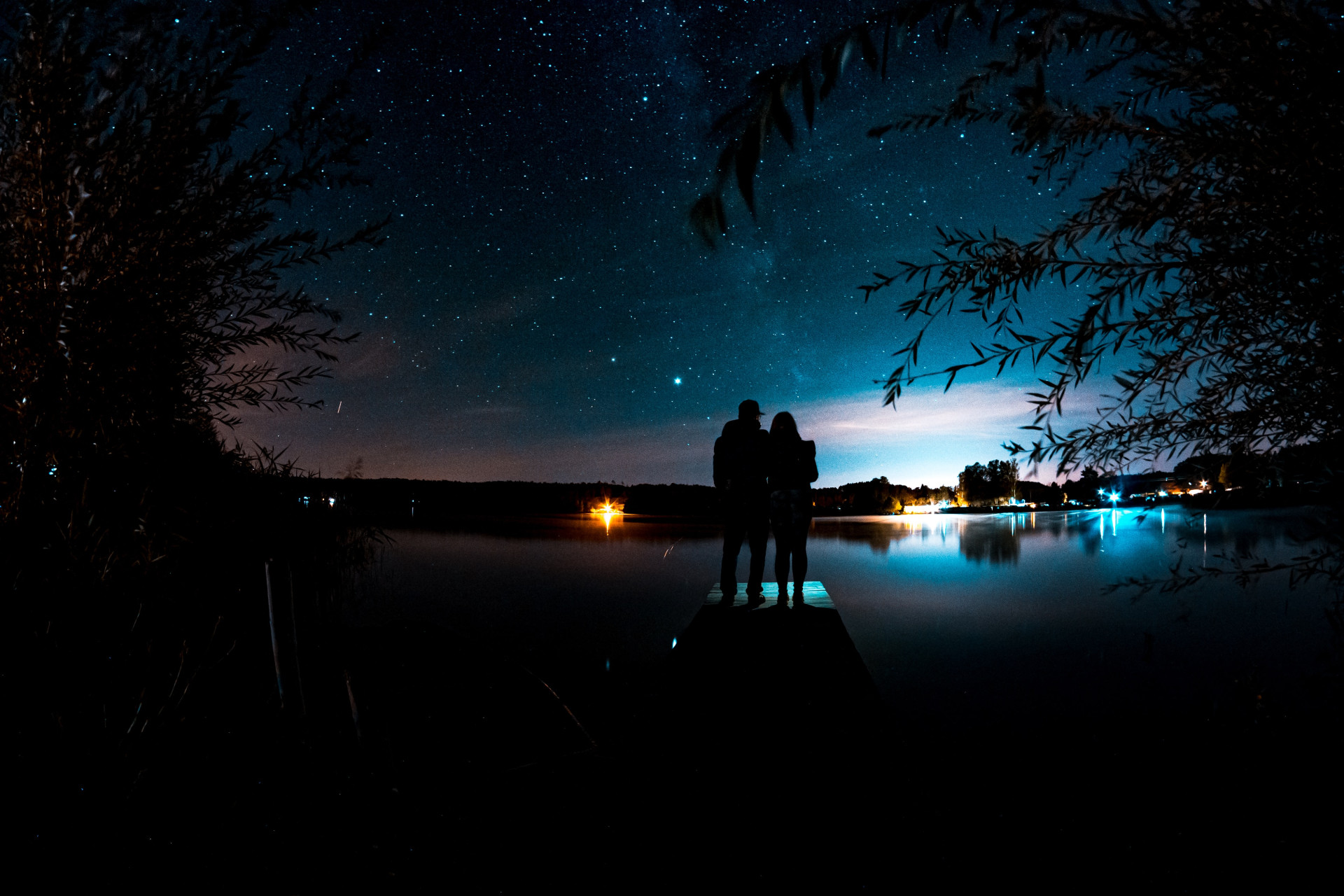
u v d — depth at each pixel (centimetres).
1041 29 93
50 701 132
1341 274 90
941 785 212
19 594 131
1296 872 163
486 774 162
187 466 189
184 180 143
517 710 190
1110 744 243
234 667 201
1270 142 88
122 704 149
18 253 128
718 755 226
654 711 267
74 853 120
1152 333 100
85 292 131
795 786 206
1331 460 100
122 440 154
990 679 328
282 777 151
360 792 151
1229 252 94
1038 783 212
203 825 134
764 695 285
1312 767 204
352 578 575
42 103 124
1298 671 322
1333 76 78
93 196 131
